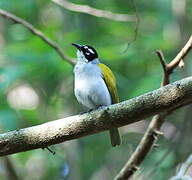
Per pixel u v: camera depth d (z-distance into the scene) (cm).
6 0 1588
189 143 1270
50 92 1587
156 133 870
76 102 1563
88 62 955
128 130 1652
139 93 1309
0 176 1433
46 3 1739
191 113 1331
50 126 674
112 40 1553
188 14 1684
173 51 1508
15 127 1319
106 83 923
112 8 1645
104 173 1502
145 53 1485
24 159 1520
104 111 658
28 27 1106
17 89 1659
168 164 1191
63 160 1547
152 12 1658
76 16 1664
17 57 1362
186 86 634
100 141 1566
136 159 897
